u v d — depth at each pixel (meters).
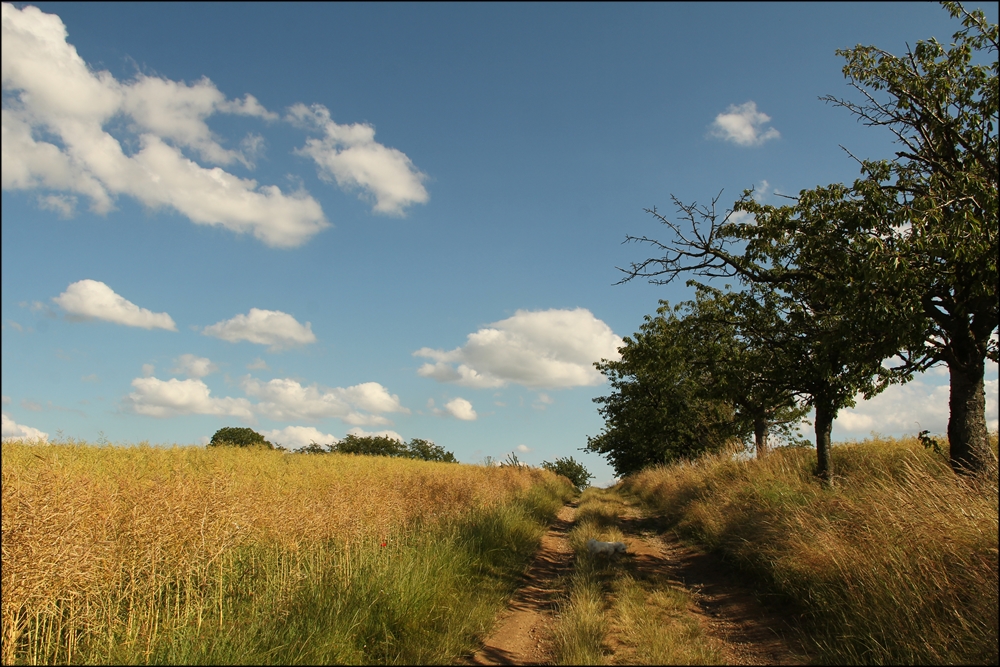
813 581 7.24
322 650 5.57
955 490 6.41
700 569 10.70
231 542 6.44
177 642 5.26
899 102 9.57
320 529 7.91
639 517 19.20
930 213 7.77
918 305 7.96
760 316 12.47
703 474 18.09
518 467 32.66
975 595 5.18
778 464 14.49
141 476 9.03
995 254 7.62
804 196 9.73
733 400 17.19
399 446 62.72
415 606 7.20
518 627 7.69
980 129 9.01
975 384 8.70
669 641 6.45
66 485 5.90
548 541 14.61
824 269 9.94
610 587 9.03
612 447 39.28
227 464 15.58
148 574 5.85
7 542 4.73
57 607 5.18
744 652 6.44
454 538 10.38
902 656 5.19
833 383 10.94
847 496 8.82
